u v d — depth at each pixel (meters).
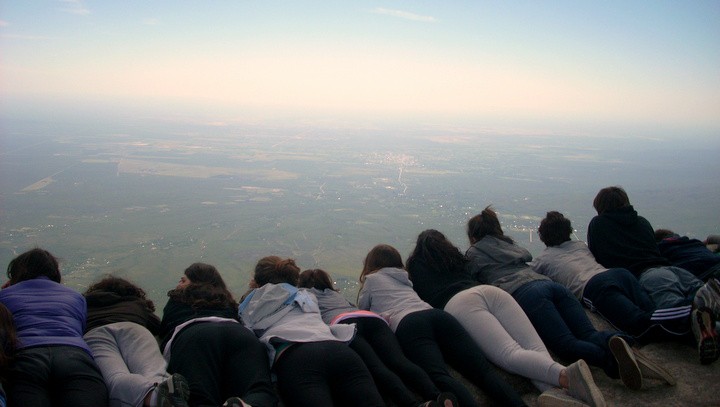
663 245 4.77
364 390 2.56
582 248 4.44
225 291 3.47
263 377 2.62
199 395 2.52
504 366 3.14
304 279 3.90
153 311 3.58
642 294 3.88
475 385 3.08
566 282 4.25
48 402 2.30
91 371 2.53
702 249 4.58
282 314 3.16
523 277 3.84
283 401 2.76
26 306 2.76
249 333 2.87
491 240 4.25
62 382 2.40
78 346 2.63
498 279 3.92
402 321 3.24
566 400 2.71
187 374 2.60
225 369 2.72
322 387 2.56
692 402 2.95
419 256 4.07
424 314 3.22
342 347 2.75
